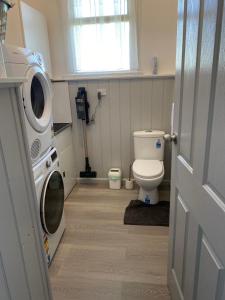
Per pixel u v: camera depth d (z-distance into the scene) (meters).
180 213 1.23
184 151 1.13
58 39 2.79
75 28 2.68
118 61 2.73
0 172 0.76
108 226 2.25
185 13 1.03
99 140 3.04
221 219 0.75
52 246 1.85
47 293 1.15
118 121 2.92
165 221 2.27
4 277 0.78
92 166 3.18
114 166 3.13
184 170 1.12
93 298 1.52
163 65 2.72
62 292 1.57
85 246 1.99
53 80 2.85
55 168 1.92
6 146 0.80
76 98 2.84
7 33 2.10
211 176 0.81
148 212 2.43
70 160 2.97
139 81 2.73
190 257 1.08
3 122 0.78
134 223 2.27
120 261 1.82
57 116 2.98
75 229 2.21
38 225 1.04
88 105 2.90
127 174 3.13
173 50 2.67
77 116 2.96
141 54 2.71
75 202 2.71
